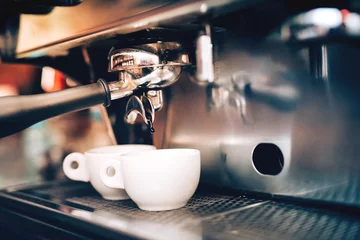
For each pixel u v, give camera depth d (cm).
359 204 49
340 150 51
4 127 51
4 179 77
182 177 53
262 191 60
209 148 67
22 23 75
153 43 57
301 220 47
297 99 55
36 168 81
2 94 80
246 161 61
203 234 42
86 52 77
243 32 60
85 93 56
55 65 84
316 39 51
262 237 41
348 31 48
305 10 51
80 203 60
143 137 79
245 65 60
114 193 62
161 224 46
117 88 59
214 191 66
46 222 56
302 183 55
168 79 58
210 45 54
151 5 50
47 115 54
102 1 57
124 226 46
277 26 55
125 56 57
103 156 62
